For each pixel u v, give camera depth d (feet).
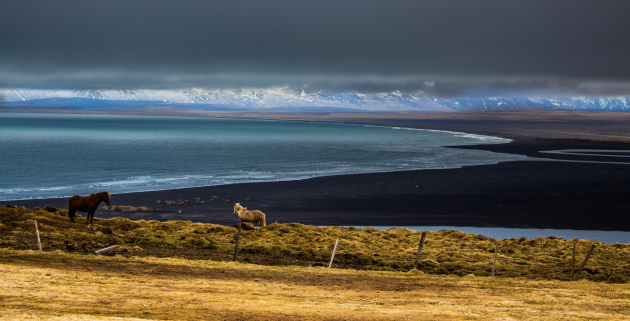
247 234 112.16
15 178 291.99
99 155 445.78
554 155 484.33
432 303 47.98
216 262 71.26
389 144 649.20
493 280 65.82
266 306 42.27
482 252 104.22
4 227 88.28
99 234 93.04
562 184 283.38
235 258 78.74
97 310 36.70
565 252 105.91
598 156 475.72
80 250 77.20
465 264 88.22
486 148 574.56
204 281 55.16
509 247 112.47
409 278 65.16
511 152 518.37
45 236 85.35
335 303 45.98
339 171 346.13
